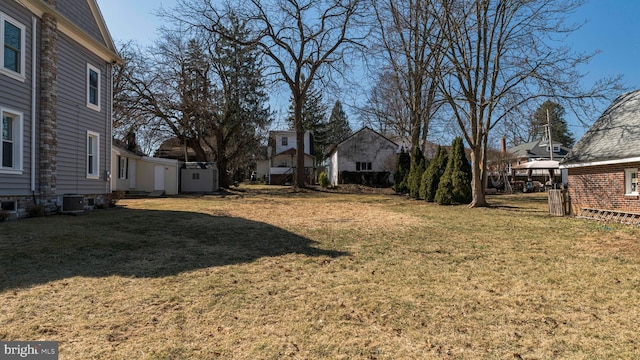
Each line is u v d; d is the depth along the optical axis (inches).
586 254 271.3
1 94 372.2
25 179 405.4
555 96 565.6
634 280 203.5
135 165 980.6
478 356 118.8
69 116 479.2
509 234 361.1
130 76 1011.3
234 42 1103.0
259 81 1228.5
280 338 130.7
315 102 2246.6
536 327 141.6
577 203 532.1
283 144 1943.9
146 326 139.0
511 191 1246.9
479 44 631.8
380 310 158.2
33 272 203.8
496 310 159.0
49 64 431.5
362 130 1438.2
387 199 885.2
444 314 154.2
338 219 479.2
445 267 232.2
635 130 478.3
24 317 144.5
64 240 283.6
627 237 341.4
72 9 486.6
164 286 186.5
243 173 2235.5
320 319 148.0
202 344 125.3
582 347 125.1
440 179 758.5
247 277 205.5
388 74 862.5
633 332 136.6
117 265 225.1
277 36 1050.1
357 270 223.8
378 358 117.3
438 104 685.3
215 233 348.5
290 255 262.8
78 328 135.9
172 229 362.3
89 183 528.4
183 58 1051.9
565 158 560.4
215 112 1115.9
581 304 166.6
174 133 1125.1
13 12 386.6
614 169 478.6
